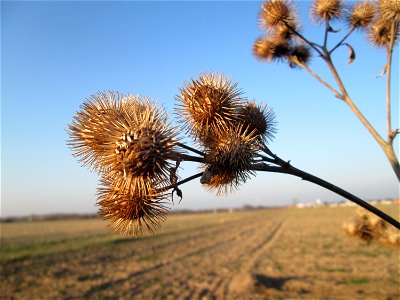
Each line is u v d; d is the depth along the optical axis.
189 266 23.48
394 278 17.81
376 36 4.53
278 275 19.83
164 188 2.42
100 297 16.09
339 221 56.62
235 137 2.69
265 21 5.36
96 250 30.72
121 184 2.61
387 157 3.34
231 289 17.02
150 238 40.00
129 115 2.57
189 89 3.06
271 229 49.38
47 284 18.62
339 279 18.39
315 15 4.82
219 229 52.75
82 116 2.73
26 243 35.78
